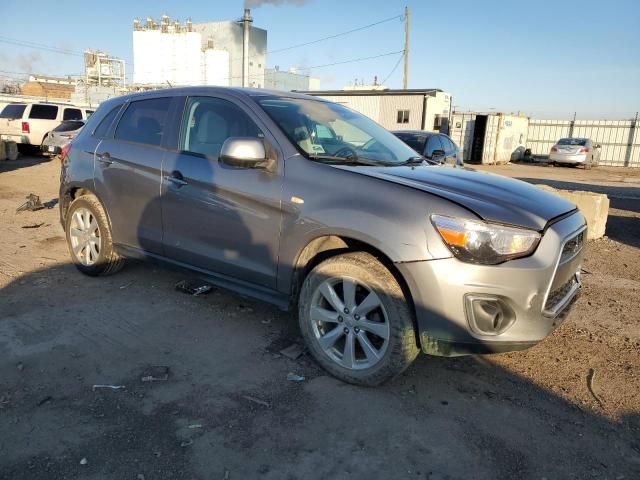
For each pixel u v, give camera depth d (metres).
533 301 2.89
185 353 3.59
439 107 29.31
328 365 3.34
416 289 2.91
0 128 18.12
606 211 8.07
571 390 3.32
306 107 4.11
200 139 4.01
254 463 2.53
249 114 3.76
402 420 2.92
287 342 3.81
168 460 2.52
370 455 2.62
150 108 4.49
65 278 4.98
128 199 4.44
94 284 4.84
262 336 3.89
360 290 3.25
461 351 2.95
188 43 53.16
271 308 4.42
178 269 4.21
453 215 2.86
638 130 31.30
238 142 3.37
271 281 3.56
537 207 3.15
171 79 54.31
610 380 3.46
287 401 3.06
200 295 4.62
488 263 2.82
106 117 4.86
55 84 59.09
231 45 53.41
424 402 3.11
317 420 2.88
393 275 3.06
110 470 2.44
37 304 4.33
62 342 3.68
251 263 3.64
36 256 5.71
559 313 3.15
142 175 4.28
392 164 3.75
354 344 3.24
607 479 2.52
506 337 2.90
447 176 3.50
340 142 3.91
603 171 27.19
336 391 3.18
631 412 3.10
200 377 3.29
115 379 3.22
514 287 2.83
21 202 9.26
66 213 5.19
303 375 3.35
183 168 3.98
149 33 53.41
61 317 4.09
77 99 50.38
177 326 4.01
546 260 2.91
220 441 2.67
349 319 3.22
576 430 2.90
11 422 2.76
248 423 2.83
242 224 3.62
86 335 3.80
